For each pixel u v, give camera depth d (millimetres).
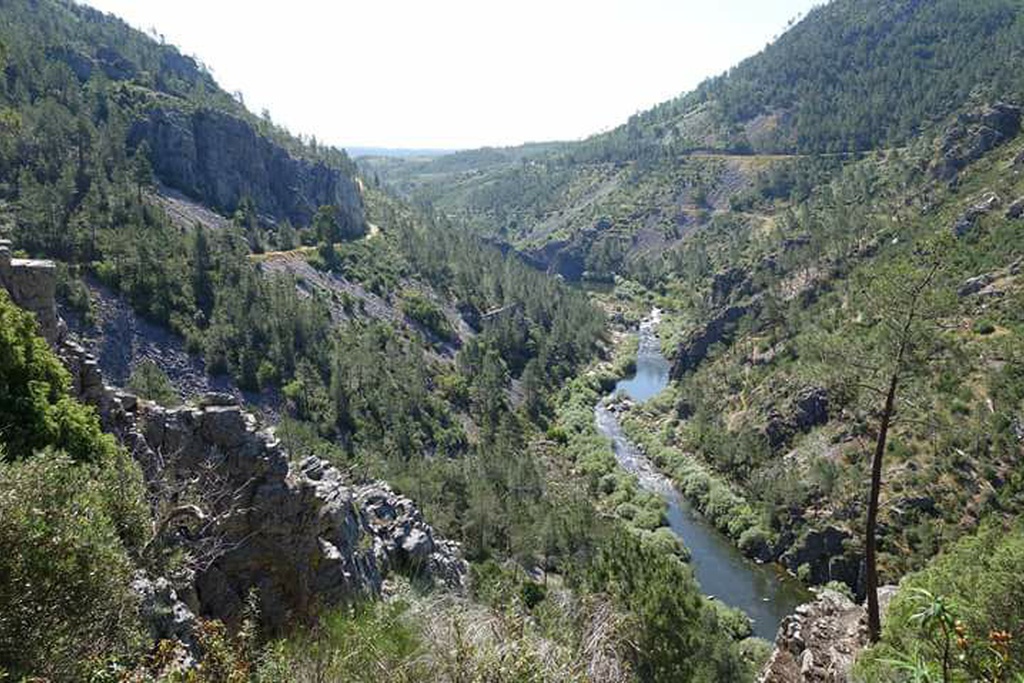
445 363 109125
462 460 80250
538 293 148375
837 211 130625
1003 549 17328
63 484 12156
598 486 79500
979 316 65688
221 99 165125
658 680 28938
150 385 69750
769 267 117250
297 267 113250
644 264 195000
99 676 9969
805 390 75438
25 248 80500
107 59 150000
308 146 190125
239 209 126750
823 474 63000
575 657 11008
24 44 126812
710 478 77500
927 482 55562
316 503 22281
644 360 134125
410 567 26641
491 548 49719
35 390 18719
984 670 9414
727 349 104562
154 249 87875
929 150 130125
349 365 89000
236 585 20516
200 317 84062
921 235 90375
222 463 22000
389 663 11586
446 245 161625
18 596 9789
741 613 51656
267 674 11727
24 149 96875
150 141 125812
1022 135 107062
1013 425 53875
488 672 10023
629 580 36781
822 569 58375
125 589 11609
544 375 115812
